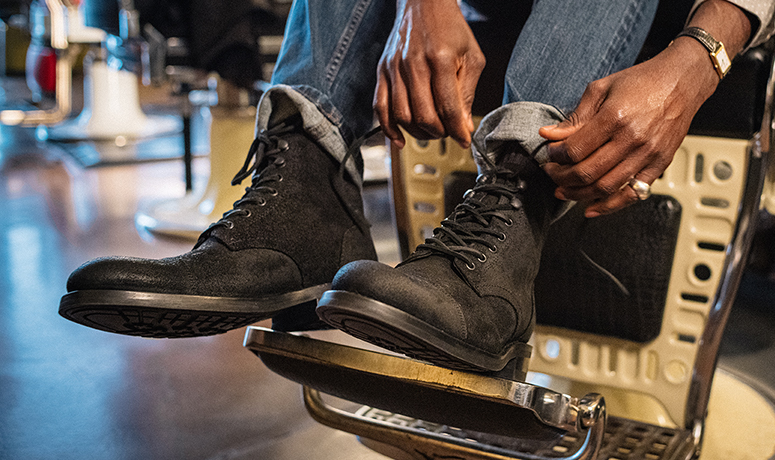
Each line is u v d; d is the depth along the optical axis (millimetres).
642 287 871
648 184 642
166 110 4828
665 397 930
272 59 1715
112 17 1879
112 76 3588
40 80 4367
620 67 686
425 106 651
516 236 662
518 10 896
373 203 2389
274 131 740
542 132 627
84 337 1380
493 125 681
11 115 4367
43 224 2143
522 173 671
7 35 5141
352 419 812
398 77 666
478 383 615
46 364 1250
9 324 1418
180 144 3635
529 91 670
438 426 926
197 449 978
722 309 860
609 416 963
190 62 1701
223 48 1659
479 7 931
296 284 713
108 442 991
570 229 879
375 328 578
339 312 573
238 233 686
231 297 655
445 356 591
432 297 583
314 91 727
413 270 622
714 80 651
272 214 703
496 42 893
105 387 1168
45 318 1456
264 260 685
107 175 2938
